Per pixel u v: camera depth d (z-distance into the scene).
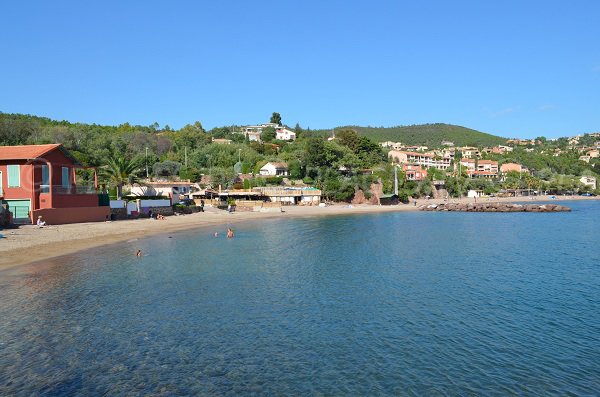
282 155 152.88
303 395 13.05
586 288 25.94
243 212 94.75
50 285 25.36
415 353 16.14
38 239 41.50
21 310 20.42
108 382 13.60
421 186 158.88
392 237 52.53
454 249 42.25
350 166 141.88
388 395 13.12
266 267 32.12
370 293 24.58
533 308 21.78
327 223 72.88
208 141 176.38
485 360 15.58
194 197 103.38
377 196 133.88
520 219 84.88
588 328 18.91
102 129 165.62
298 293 24.45
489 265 33.44
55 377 13.85
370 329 18.61
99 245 41.88
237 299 23.05
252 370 14.62
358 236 53.44
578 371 14.77
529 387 13.66
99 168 77.44
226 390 13.26
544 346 16.89
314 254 38.62
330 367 14.92
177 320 19.45
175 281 27.03
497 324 19.38
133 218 68.81
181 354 15.79
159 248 41.25
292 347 16.58
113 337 17.27
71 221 55.31
